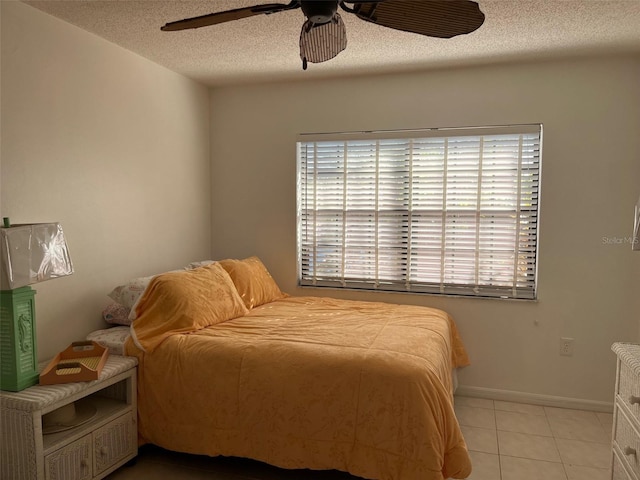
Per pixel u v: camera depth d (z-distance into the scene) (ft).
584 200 9.82
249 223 12.24
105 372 6.96
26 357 6.39
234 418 7.13
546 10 7.32
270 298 10.94
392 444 6.32
